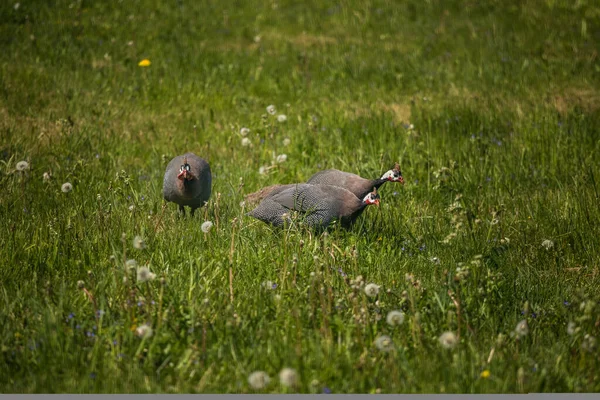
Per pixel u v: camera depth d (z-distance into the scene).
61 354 9.23
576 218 15.15
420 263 13.02
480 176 17.80
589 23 32.91
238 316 10.23
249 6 36.84
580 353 9.92
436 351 9.62
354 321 10.05
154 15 33.53
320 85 26.81
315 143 20.25
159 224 13.87
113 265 11.67
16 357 9.26
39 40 27.86
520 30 32.44
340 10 36.62
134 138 20.66
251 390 8.84
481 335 10.45
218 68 27.77
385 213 15.57
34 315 10.20
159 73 26.77
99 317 9.98
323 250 12.71
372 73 27.92
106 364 9.16
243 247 12.74
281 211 14.23
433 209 16.09
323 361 9.21
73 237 12.93
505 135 20.62
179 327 9.91
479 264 10.85
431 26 34.00
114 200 14.81
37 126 20.25
